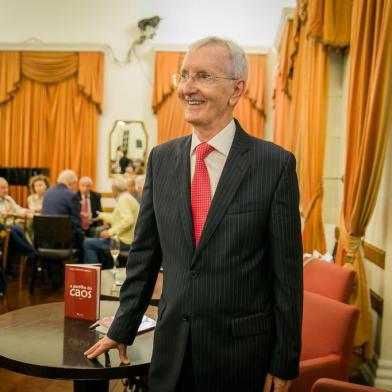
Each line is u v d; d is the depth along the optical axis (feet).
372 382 9.06
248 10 25.21
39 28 26.00
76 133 25.40
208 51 3.97
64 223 15.87
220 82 3.95
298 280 3.92
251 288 3.90
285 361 3.84
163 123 24.91
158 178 4.41
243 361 3.87
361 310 9.16
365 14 8.87
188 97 4.04
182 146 4.42
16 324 5.90
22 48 25.34
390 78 8.05
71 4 25.95
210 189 4.10
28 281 18.01
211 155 4.15
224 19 25.34
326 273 7.58
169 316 4.02
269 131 24.49
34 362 4.70
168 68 24.77
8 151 25.45
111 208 25.64
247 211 3.88
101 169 25.76
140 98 25.67
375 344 9.52
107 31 25.81
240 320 3.86
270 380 3.92
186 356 3.95
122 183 15.43
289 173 3.98
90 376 4.58
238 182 3.95
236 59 4.02
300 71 14.28
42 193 20.65
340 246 9.84
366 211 8.83
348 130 9.37
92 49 25.26
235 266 3.84
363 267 9.25
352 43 9.52
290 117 15.79
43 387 9.23
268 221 3.94
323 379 4.76
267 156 4.04
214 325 3.85
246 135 4.24
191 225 4.01
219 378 3.88
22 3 26.02
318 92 12.18
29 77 25.35
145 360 4.83
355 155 9.28
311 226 12.34
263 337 3.94
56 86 25.40
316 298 6.80
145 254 4.52
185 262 3.99
